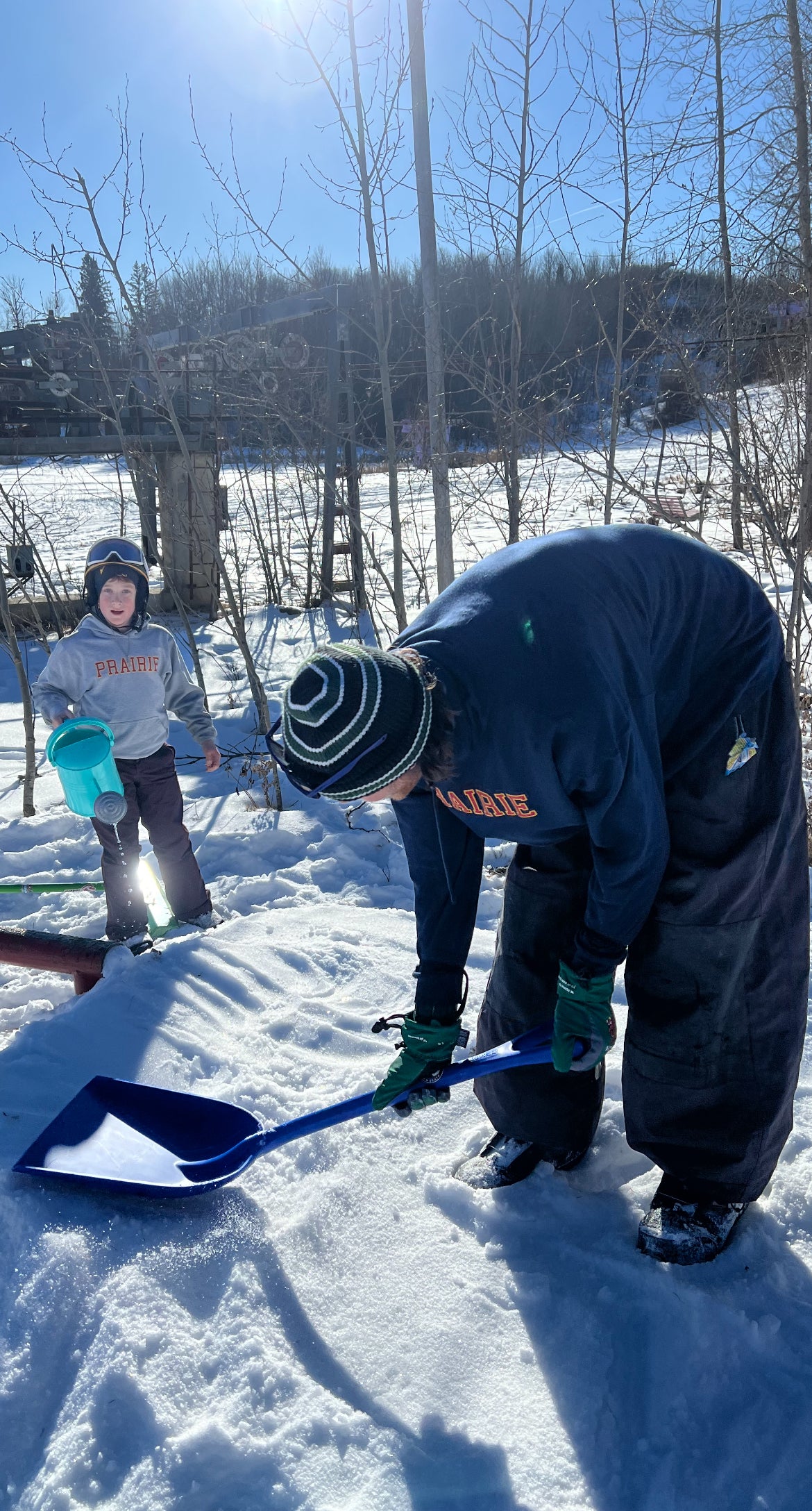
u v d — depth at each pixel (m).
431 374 5.19
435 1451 1.72
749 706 1.87
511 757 1.61
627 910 1.78
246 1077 2.70
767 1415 1.78
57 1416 1.76
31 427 9.28
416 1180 2.35
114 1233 2.11
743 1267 2.05
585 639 1.58
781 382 5.44
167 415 7.47
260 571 10.99
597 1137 2.50
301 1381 1.82
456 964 2.00
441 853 1.90
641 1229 2.12
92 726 3.43
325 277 7.90
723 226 5.69
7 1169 2.28
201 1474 1.65
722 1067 2.01
